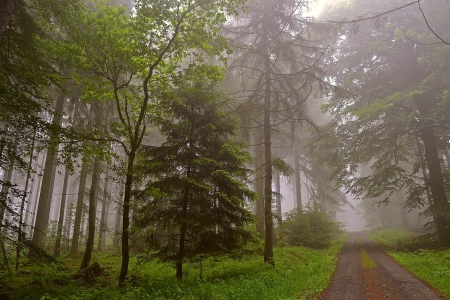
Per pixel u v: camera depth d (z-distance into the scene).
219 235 11.80
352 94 15.87
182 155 11.88
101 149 10.52
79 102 17.77
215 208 12.16
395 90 20.91
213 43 12.24
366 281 10.53
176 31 10.63
